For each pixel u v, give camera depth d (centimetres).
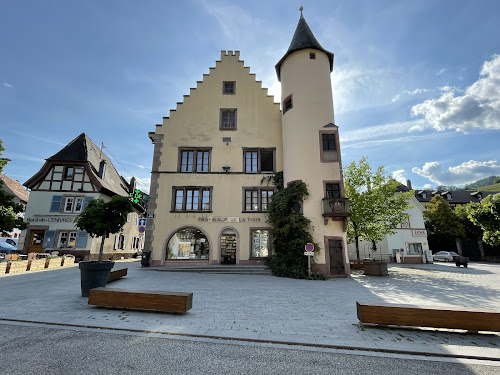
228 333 484
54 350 398
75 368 345
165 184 1778
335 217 1454
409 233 3019
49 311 593
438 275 1553
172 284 1013
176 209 1738
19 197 3142
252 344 445
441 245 3441
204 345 434
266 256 1677
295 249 1407
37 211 2128
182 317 573
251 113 1922
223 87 1964
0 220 1329
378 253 3033
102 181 2369
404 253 2962
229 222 1725
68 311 596
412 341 470
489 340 481
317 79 1675
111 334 470
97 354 389
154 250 1670
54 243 2070
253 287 998
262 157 1881
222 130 1891
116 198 787
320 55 1736
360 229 1903
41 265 1438
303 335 485
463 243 3419
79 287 882
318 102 1630
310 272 1336
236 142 1866
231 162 1830
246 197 1781
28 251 2072
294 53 1750
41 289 845
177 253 1675
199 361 376
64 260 1627
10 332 467
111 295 607
